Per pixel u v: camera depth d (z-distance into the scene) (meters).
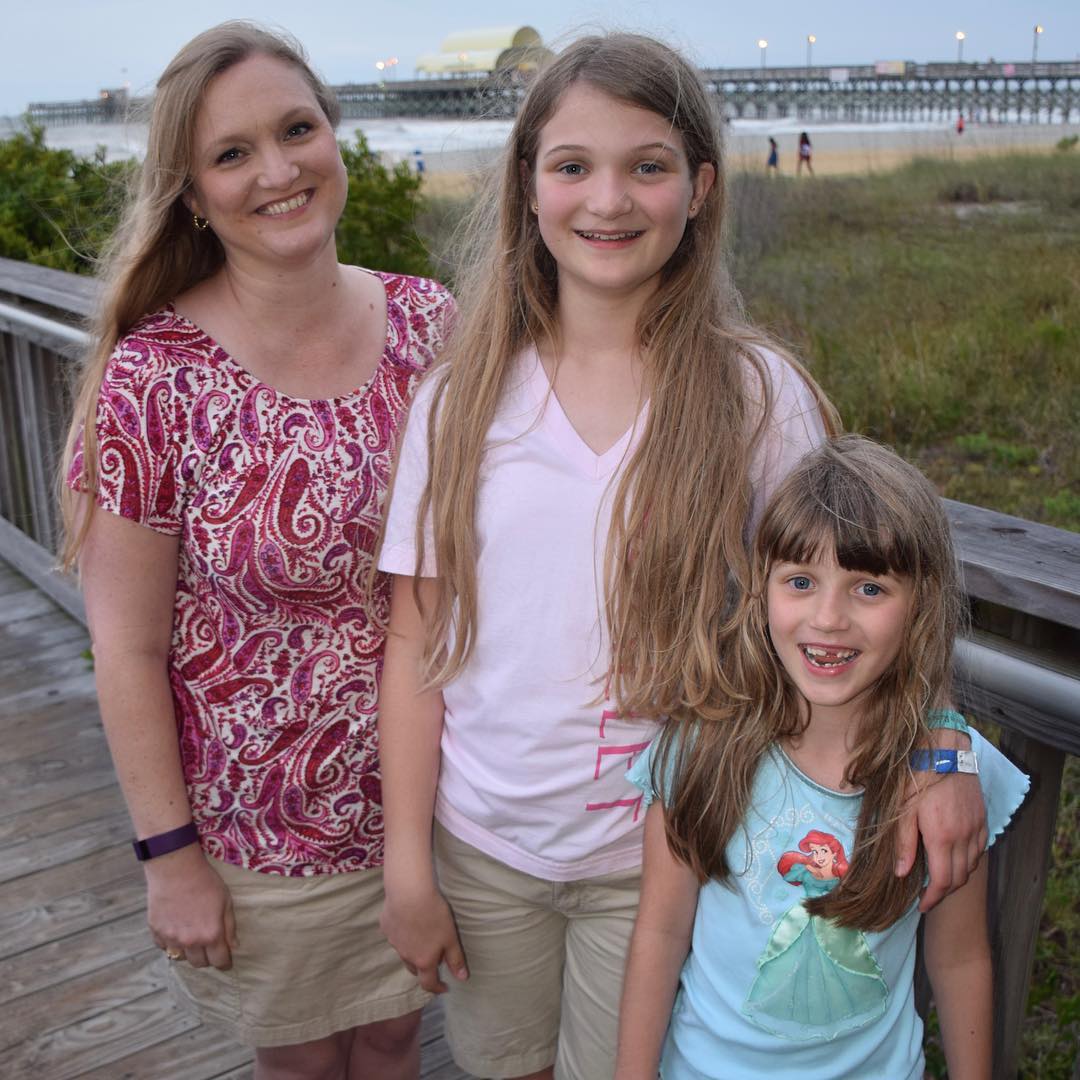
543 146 1.40
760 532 1.37
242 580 1.49
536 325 1.51
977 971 1.43
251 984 1.69
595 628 1.43
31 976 2.42
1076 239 11.44
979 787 1.35
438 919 1.58
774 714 1.39
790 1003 1.39
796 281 9.40
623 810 1.50
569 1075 1.68
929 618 1.33
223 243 1.50
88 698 3.53
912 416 6.59
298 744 1.57
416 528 1.48
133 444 1.43
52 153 5.75
